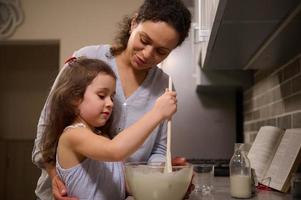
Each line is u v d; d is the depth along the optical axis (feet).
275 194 3.59
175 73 8.30
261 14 3.47
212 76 7.49
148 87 3.84
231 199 3.34
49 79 11.96
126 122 3.67
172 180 2.59
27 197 10.96
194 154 8.38
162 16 3.25
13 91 12.05
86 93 3.12
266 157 4.14
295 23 3.74
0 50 12.03
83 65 3.26
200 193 3.59
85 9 9.30
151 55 3.41
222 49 5.12
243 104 8.51
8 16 9.31
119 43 3.85
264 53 5.08
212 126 8.44
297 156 3.53
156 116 2.78
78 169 3.05
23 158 11.07
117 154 2.66
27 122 11.93
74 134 2.95
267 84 6.26
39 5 9.36
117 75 3.70
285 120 5.17
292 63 4.86
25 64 12.13
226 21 3.71
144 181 2.59
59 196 3.04
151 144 3.73
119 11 9.28
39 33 9.28
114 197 3.21
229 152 8.36
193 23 5.44
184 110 8.43
